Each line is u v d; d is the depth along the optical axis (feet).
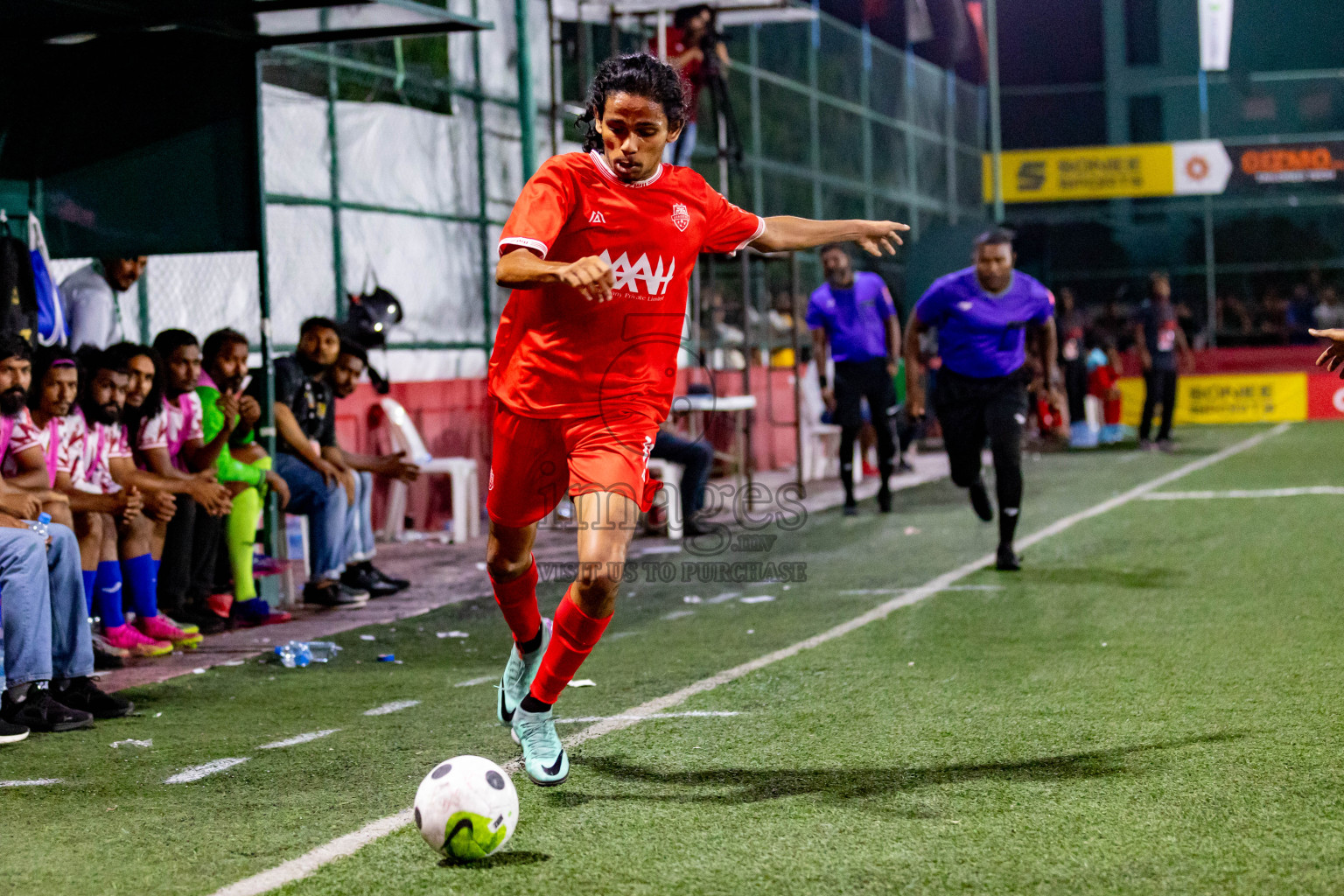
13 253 26.37
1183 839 12.00
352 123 40.11
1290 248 92.02
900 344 42.27
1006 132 99.19
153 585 23.81
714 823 12.88
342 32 27.63
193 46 28.14
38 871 12.06
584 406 13.79
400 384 40.78
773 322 61.00
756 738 16.15
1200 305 93.20
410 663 22.29
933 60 84.53
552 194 13.26
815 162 63.72
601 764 15.20
